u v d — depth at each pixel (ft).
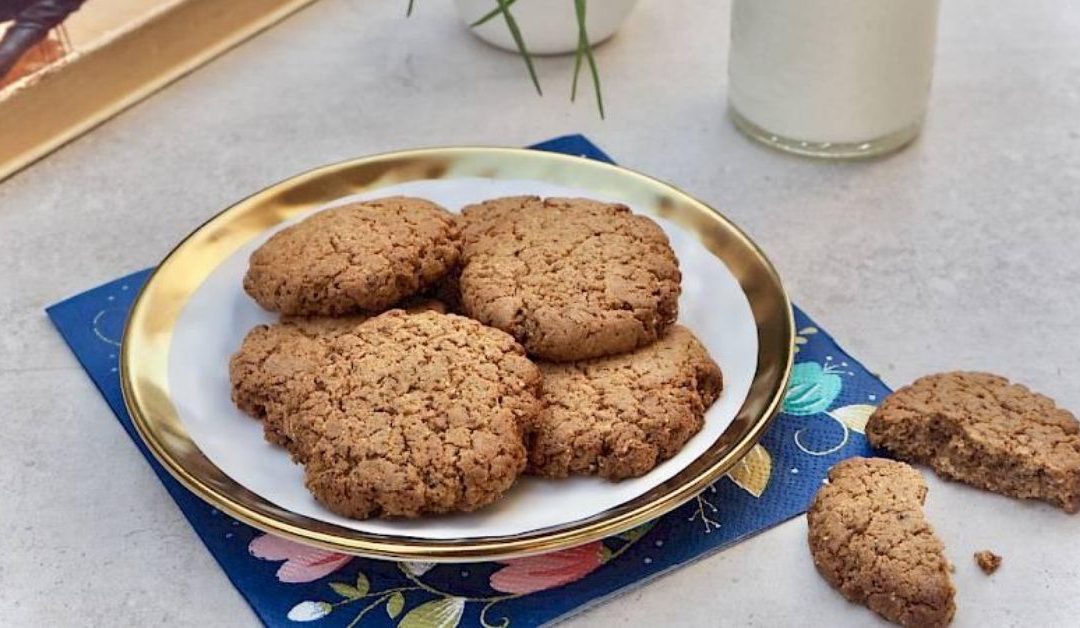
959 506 1.63
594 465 1.59
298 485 1.59
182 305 1.78
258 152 2.18
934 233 1.99
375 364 1.62
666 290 1.71
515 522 1.55
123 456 1.72
